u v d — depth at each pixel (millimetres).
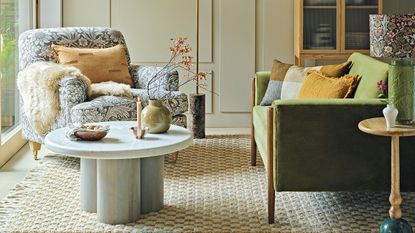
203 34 5973
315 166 3240
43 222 3348
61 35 4922
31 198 3768
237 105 6066
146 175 3508
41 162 4613
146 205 3518
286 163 3238
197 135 5469
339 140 3227
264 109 4234
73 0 5910
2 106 4672
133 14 5938
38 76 4449
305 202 3707
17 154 4926
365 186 3262
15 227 3262
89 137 3443
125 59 5000
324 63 6055
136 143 3402
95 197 3514
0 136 4504
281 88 4305
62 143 3391
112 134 3635
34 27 5801
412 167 3262
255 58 6023
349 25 5660
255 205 3658
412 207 3596
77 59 4773
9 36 4906
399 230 3010
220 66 6016
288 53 6020
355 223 3350
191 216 3467
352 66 4012
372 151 3236
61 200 3740
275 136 3234
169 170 4430
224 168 4492
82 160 3541
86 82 4387
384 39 3336
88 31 5055
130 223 3354
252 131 4512
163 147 3346
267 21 5984
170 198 3793
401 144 3246
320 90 3777
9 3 4898
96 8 5922
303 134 3221
